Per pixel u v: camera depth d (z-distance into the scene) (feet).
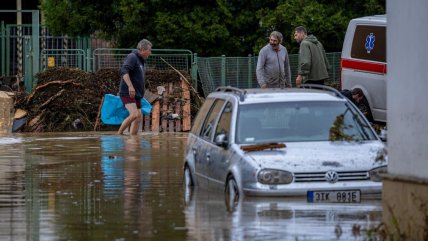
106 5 153.89
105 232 49.08
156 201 60.18
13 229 50.42
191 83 141.28
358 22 103.86
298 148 59.82
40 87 134.92
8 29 156.04
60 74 136.26
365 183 57.93
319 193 57.57
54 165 83.10
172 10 151.43
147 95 135.54
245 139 61.52
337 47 149.69
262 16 149.79
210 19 151.12
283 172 57.77
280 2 151.53
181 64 147.02
